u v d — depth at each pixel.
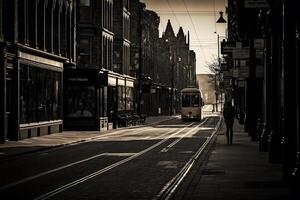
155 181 18.62
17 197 15.21
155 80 115.75
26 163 24.80
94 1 62.50
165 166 23.41
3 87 36.28
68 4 53.62
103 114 57.00
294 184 13.88
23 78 40.44
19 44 38.28
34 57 42.59
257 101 39.34
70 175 20.33
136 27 97.00
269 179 18.69
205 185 17.28
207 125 71.12
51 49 47.50
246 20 37.34
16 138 38.75
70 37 54.19
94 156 28.28
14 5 38.47
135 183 18.16
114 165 23.86
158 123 78.25
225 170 21.47
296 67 16.48
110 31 69.56
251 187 16.80
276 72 23.97
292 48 16.11
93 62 62.34
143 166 23.45
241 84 50.12
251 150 31.08
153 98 116.88
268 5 23.09
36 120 43.69
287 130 16.62
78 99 54.12
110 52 69.31
